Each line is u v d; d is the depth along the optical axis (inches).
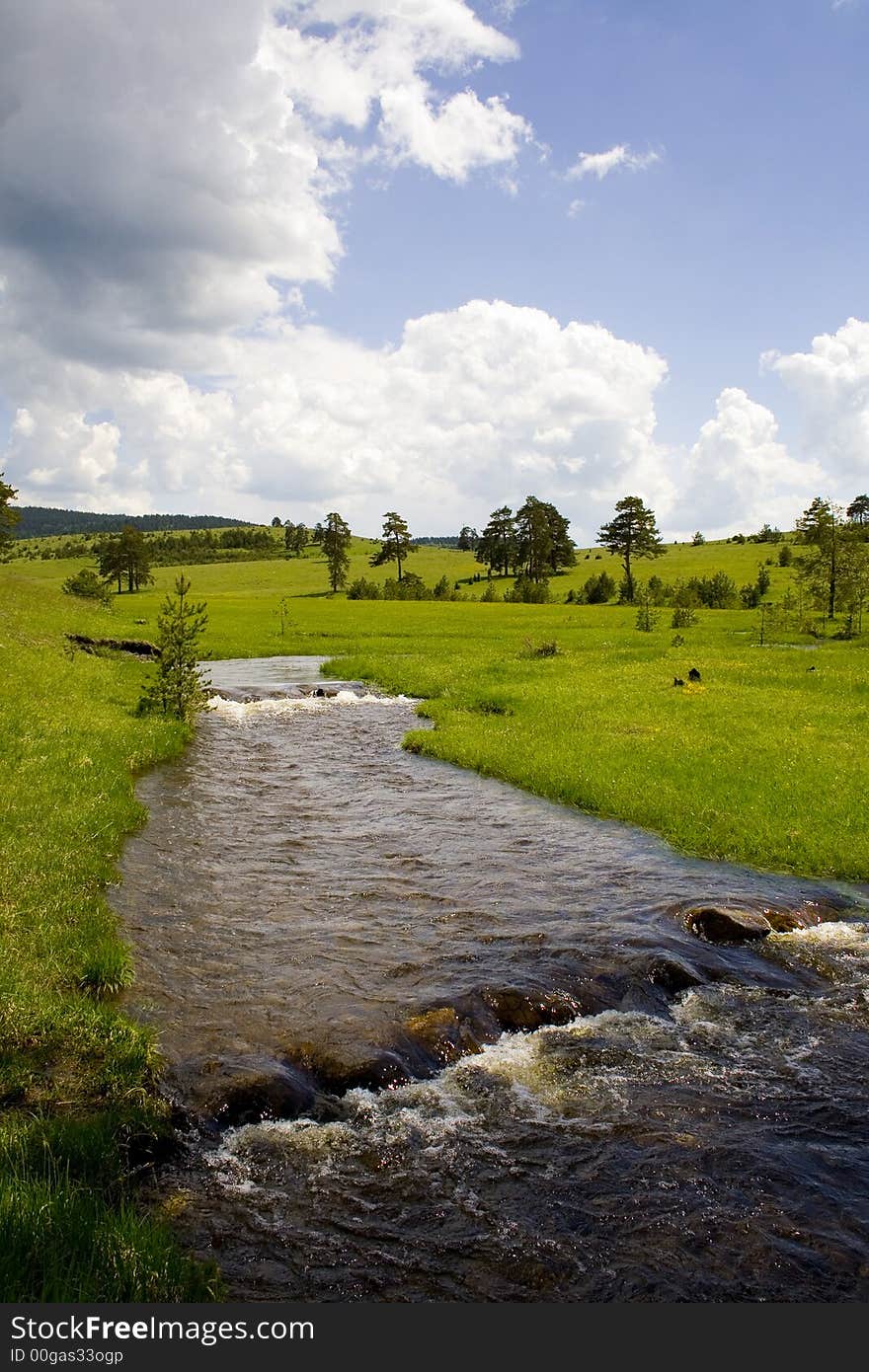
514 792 730.8
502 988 356.8
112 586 5836.6
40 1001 313.3
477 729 970.1
